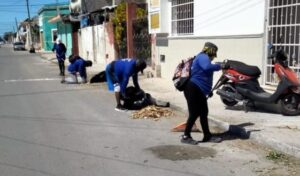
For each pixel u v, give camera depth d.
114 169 5.82
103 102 11.44
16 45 67.81
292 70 8.62
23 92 13.98
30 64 30.03
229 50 11.07
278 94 8.23
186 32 13.91
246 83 8.69
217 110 9.17
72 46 35.25
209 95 7.02
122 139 7.39
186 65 6.98
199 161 6.07
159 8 14.91
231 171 5.62
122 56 21.58
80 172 5.73
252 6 10.09
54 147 7.00
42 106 11.03
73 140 7.41
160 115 9.24
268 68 9.73
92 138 7.51
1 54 53.00
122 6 20.88
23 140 7.50
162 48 15.46
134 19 18.92
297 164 5.83
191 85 6.80
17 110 10.51
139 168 5.84
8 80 18.16
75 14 35.12
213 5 11.82
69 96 12.75
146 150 6.68
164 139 7.32
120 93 9.97
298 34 8.90
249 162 5.98
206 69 6.70
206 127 7.03
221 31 11.49
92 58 28.09
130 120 8.95
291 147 6.21
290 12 9.05
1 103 11.69
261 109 9.09
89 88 14.56
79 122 8.88
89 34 28.67
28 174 5.71
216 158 6.19
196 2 12.79
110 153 6.57
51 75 20.22
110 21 22.91
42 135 7.83
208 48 6.90
